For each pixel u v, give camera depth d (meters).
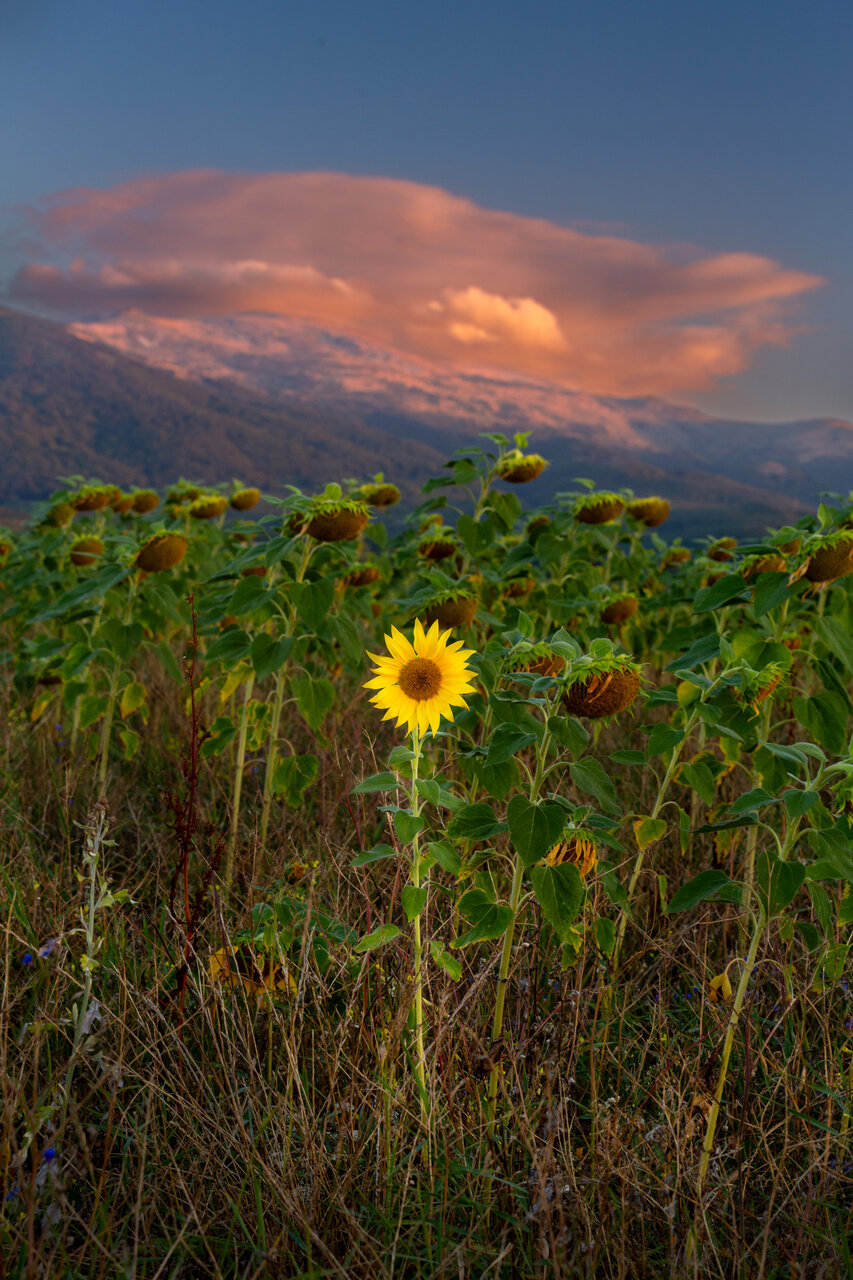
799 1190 2.23
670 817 4.16
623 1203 1.99
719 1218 2.14
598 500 5.25
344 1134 2.19
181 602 4.80
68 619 4.70
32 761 4.84
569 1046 2.44
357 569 5.11
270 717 4.07
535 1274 1.89
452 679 2.24
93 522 6.27
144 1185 2.09
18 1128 2.08
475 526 4.96
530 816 2.15
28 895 3.16
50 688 5.51
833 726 3.06
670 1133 2.19
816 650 4.79
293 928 2.71
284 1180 2.06
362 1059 2.42
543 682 2.24
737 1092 2.51
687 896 2.33
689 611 7.14
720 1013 2.63
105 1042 2.46
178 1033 2.54
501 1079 2.37
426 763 2.46
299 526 3.84
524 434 5.18
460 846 2.87
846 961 2.92
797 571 3.22
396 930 2.28
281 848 3.41
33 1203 1.75
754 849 3.19
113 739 5.41
